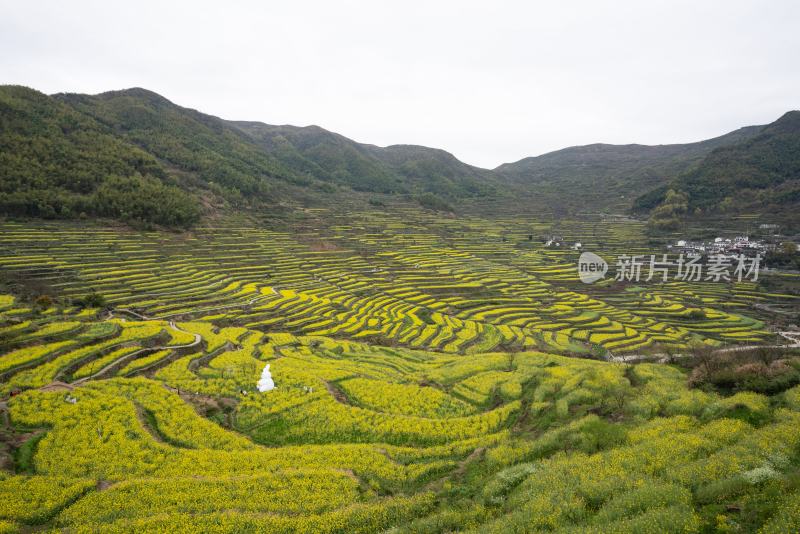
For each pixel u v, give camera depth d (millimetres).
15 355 50969
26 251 100812
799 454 25172
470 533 22500
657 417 38625
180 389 47500
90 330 61312
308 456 34594
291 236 160875
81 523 25719
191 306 88562
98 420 38188
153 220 135000
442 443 39531
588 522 21797
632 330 94625
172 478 30547
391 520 26406
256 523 25625
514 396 50031
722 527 18891
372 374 57031
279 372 53469
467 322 95062
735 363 50594
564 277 146500
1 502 26750
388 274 132625
